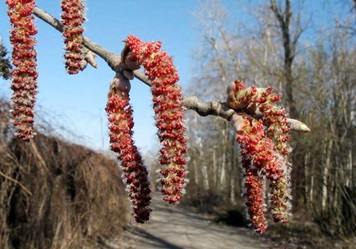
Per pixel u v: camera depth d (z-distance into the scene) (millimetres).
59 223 10016
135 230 17016
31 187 8898
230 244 15617
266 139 1422
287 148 1485
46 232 9602
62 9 1763
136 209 1498
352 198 16156
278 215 1420
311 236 16016
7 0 1779
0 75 2361
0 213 8273
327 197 18797
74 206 11680
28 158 8617
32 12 1786
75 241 11195
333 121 20547
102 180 13328
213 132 38469
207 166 42188
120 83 1592
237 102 1521
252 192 1467
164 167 1376
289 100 21188
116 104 1563
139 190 1501
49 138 9578
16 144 8359
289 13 23484
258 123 1446
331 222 17094
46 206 9516
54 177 9836
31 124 1768
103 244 13312
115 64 1635
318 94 21578
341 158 18844
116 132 1544
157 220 20688
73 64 1754
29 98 1754
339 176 17844
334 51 21953
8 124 7273
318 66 22672
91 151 12711
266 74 23188
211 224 20641
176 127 1366
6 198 8438
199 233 17516
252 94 1498
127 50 1557
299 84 22406
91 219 12789
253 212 1462
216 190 34094
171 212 25062
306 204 19812
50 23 1841
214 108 1558
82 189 12078
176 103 1378
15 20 1764
